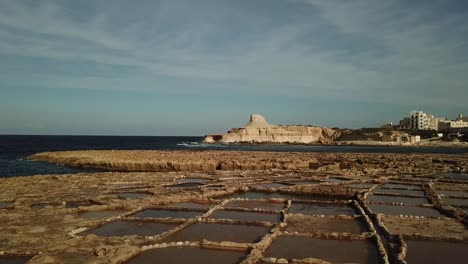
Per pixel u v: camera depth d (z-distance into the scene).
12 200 19.67
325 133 194.12
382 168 37.44
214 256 11.09
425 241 12.53
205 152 67.00
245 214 16.84
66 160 53.19
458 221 14.95
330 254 11.23
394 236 12.72
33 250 11.32
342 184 25.80
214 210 17.50
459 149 114.94
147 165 43.34
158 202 18.78
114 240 12.40
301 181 27.62
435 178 29.20
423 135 167.38
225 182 27.02
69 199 19.86
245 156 53.16
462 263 10.52
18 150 92.88
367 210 16.81
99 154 58.16
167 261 10.70
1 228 13.81
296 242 12.44
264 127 192.88
